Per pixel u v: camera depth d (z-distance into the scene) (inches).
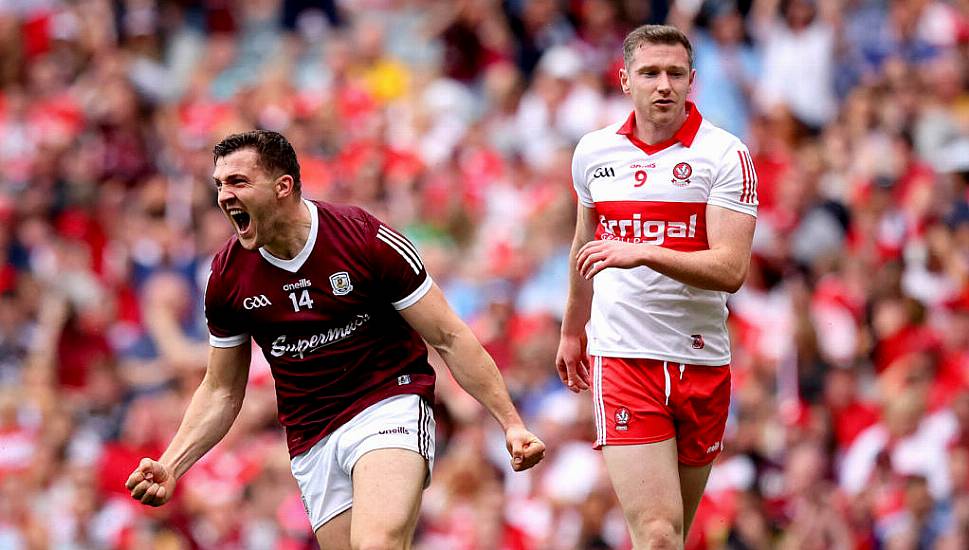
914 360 1694.1
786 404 1690.5
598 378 904.3
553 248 1889.8
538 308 1815.9
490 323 1792.6
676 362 888.3
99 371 1830.7
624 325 893.2
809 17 2257.6
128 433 1720.0
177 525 1620.3
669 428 890.7
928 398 1660.9
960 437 1611.7
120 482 1676.9
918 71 2256.4
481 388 864.9
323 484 884.6
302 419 887.7
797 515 1579.7
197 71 2480.3
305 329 867.4
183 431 892.0
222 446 1665.8
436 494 1601.9
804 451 1612.9
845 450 1654.8
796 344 1723.7
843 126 2138.3
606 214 889.5
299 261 854.5
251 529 1594.5
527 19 2361.0
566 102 2167.8
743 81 2223.2
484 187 2068.2
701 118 882.1
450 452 1635.1
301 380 880.9
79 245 2095.2
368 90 2322.8
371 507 836.6
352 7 2667.3
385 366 880.3
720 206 861.8
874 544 1571.1
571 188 1984.5
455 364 868.0
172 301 1941.4
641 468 882.8
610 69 2256.4
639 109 870.4
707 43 2246.6
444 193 2018.9
